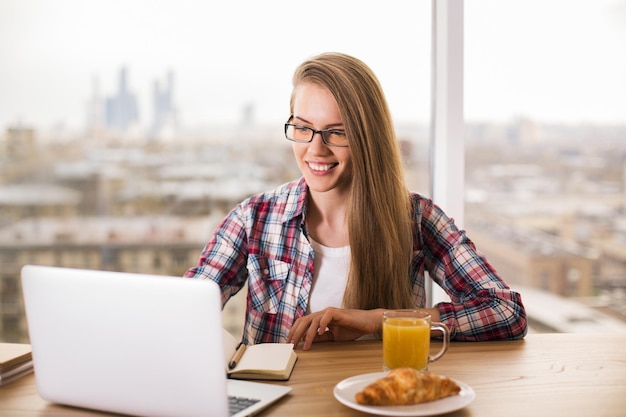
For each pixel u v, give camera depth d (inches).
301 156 69.8
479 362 55.7
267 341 71.8
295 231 72.7
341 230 73.0
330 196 72.3
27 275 45.6
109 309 43.5
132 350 43.3
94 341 44.4
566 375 52.3
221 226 75.2
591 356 57.5
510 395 47.9
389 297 70.9
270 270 72.8
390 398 43.8
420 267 75.8
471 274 70.4
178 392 42.8
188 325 41.8
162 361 42.8
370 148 68.8
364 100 68.9
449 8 93.2
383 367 52.7
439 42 95.6
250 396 46.9
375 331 61.5
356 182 69.1
